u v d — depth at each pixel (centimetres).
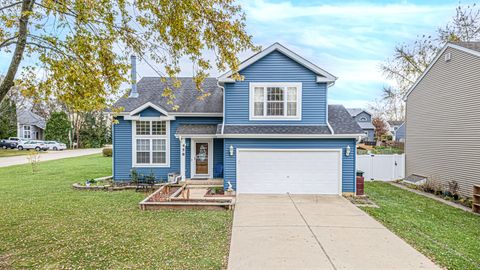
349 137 1259
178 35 787
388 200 1234
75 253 636
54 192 1304
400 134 4662
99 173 1903
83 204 1080
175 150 1548
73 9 698
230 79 1340
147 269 561
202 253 641
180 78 1870
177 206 1023
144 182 1422
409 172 1803
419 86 1702
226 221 881
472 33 2514
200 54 827
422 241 730
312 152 1287
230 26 771
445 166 1445
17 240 712
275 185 1295
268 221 885
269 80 1358
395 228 832
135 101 1612
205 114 1526
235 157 1291
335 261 608
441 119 1487
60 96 781
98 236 741
